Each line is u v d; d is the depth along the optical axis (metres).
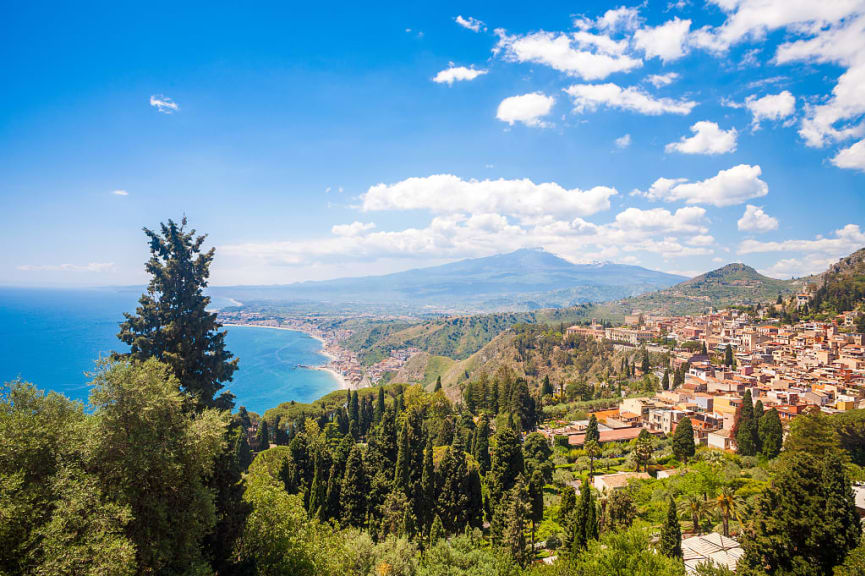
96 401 30.06
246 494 48.41
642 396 168.00
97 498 26.44
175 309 46.06
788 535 42.78
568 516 67.44
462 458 83.56
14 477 24.52
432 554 53.34
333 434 133.50
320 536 50.03
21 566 23.14
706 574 44.38
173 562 31.23
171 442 31.47
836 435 83.50
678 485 80.00
